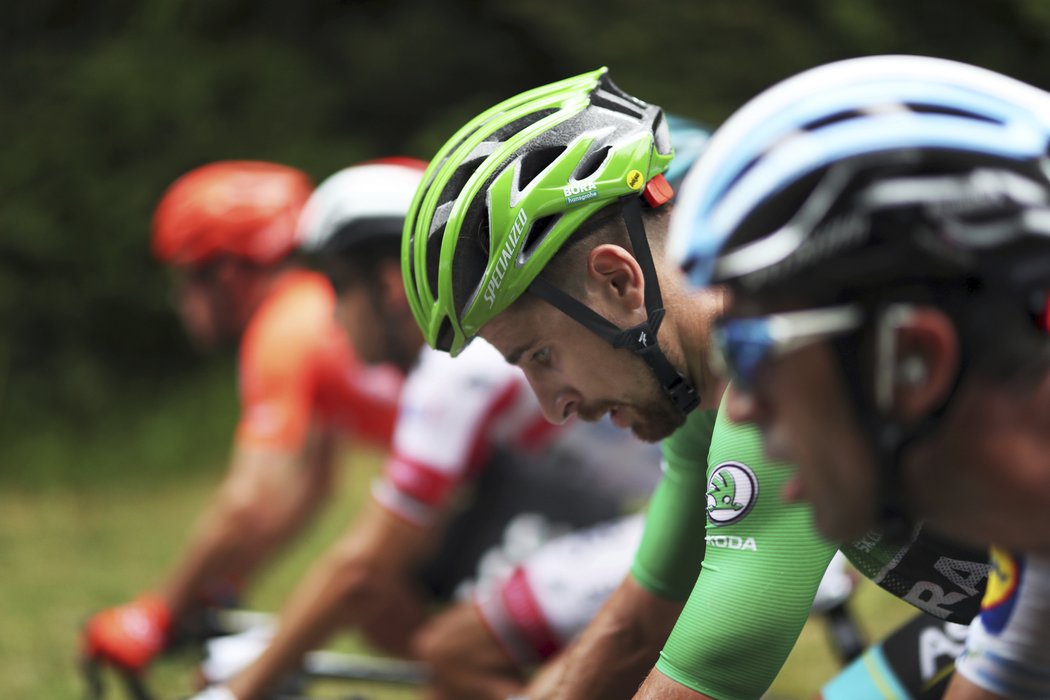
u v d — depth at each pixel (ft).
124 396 49.16
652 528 10.60
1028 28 45.09
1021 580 5.67
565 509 18.25
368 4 53.36
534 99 9.17
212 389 48.98
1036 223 4.78
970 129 4.95
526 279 8.62
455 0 52.39
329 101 51.70
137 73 51.16
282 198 21.97
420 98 51.83
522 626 15.64
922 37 45.52
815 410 4.92
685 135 14.28
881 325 4.78
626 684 10.64
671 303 8.93
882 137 4.86
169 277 49.26
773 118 5.14
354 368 20.39
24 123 50.72
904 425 4.88
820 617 15.88
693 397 9.04
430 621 18.30
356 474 41.22
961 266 4.74
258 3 53.31
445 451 16.96
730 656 8.54
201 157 50.52
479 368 16.93
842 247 4.77
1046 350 4.83
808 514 8.47
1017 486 4.94
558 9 47.29
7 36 53.06
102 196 49.83
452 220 8.70
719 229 5.00
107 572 33.40
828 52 45.62
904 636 10.87
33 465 46.11
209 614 19.47
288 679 17.21
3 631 27.84
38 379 48.88
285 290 21.38
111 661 19.02
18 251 49.26
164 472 46.11
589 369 8.92
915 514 5.12
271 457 20.01
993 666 5.81
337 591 16.96
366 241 18.37
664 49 45.93
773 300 4.91
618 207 8.79
